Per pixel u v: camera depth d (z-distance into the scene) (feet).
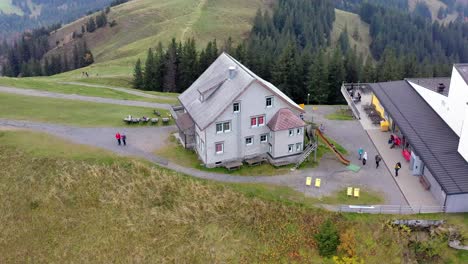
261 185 193.67
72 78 433.07
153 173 196.34
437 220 171.22
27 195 186.39
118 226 175.01
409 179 199.72
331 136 244.22
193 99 220.43
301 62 365.20
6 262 164.04
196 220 177.68
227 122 200.75
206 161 204.13
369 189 192.54
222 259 165.07
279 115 207.00
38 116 250.16
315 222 174.91
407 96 253.44
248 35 652.07
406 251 166.40
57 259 164.55
